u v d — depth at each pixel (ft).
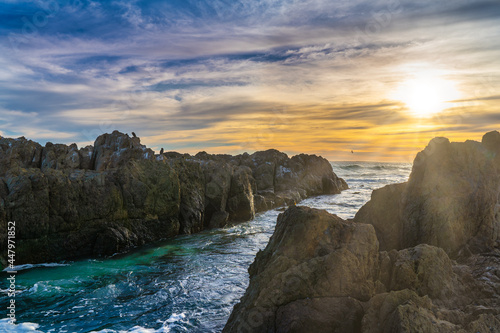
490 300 29.55
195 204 94.79
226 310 45.09
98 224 73.72
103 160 90.63
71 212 70.13
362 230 33.45
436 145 47.29
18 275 59.26
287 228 34.76
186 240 83.92
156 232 84.17
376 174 301.84
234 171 115.96
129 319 43.06
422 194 44.93
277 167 160.66
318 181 171.73
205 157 169.68
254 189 135.95
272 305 29.40
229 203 106.32
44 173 70.49
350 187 201.67
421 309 25.17
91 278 57.62
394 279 31.07
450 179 44.01
